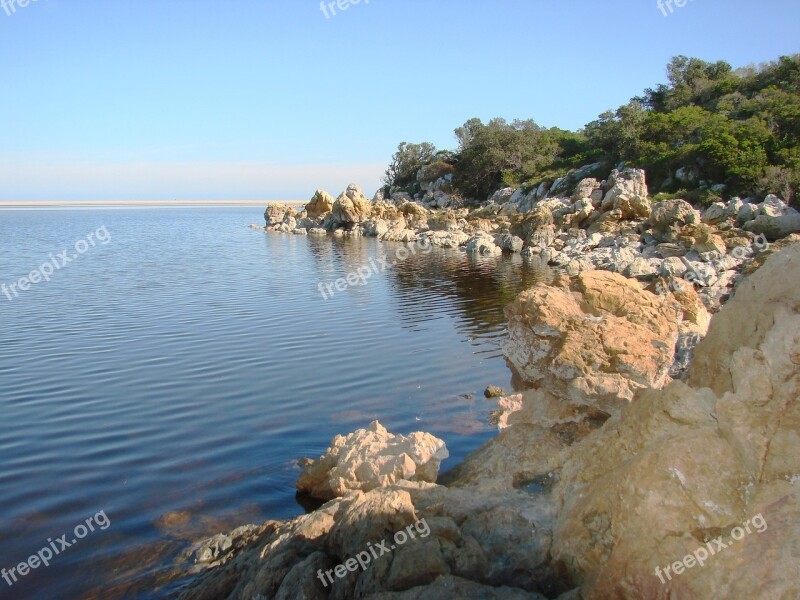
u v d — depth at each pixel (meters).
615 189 65.06
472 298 38.88
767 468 7.00
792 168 61.84
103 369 23.27
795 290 8.03
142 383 21.53
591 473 8.82
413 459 12.78
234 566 9.98
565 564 8.09
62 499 13.50
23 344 27.11
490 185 116.31
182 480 14.38
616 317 13.41
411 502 9.58
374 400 19.89
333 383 21.61
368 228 93.75
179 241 87.19
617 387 12.23
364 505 9.21
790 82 90.44
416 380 21.98
